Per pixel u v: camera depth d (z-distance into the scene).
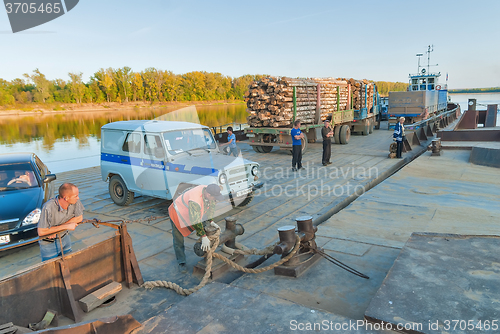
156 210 7.01
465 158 11.42
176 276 4.25
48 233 3.46
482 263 3.38
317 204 6.99
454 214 5.96
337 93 15.76
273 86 12.62
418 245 3.89
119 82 93.25
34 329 3.01
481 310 2.63
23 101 83.38
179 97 98.94
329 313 2.90
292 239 3.97
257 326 2.74
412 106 20.61
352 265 4.17
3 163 5.97
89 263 3.57
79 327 2.43
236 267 4.05
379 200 6.98
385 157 12.24
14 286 2.92
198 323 2.82
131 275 3.93
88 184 9.71
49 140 29.30
